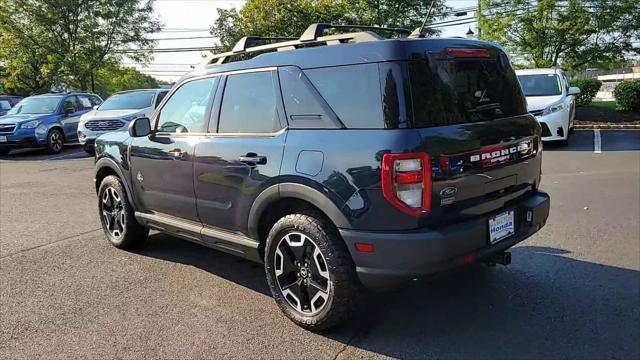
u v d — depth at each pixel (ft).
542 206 12.11
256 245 12.44
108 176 17.62
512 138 11.51
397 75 9.91
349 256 10.57
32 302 13.35
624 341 10.71
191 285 14.38
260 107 12.21
